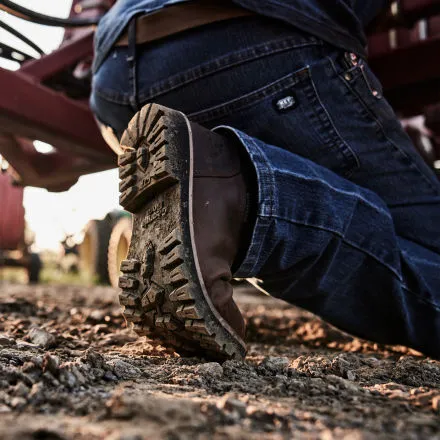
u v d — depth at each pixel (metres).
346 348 2.00
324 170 1.43
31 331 1.57
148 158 1.28
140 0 1.59
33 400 0.86
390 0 1.84
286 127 1.49
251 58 1.44
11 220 5.60
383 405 0.95
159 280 1.25
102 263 6.14
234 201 1.27
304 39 1.46
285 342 2.15
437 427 0.80
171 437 0.69
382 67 2.60
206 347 1.29
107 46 1.64
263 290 1.52
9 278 11.37
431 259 1.55
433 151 4.08
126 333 1.94
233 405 0.83
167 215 1.24
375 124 1.55
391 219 1.49
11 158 2.94
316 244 1.34
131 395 0.90
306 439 0.72
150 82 1.54
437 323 1.51
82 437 0.69
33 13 2.20
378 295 1.49
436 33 2.96
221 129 1.36
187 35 1.49
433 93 2.62
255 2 1.42
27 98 2.38
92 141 2.61
